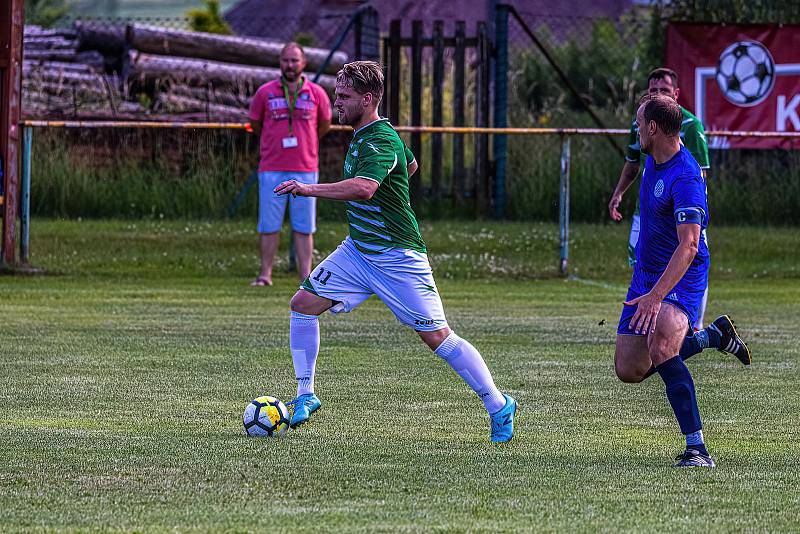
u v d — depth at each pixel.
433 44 56.84
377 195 16.72
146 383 21.59
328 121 37.75
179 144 56.78
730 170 55.78
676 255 15.33
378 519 12.61
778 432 17.84
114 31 64.25
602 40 69.00
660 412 19.36
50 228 48.34
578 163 57.25
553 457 15.88
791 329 29.69
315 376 22.42
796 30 49.94
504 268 42.34
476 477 14.63
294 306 17.58
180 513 12.80
